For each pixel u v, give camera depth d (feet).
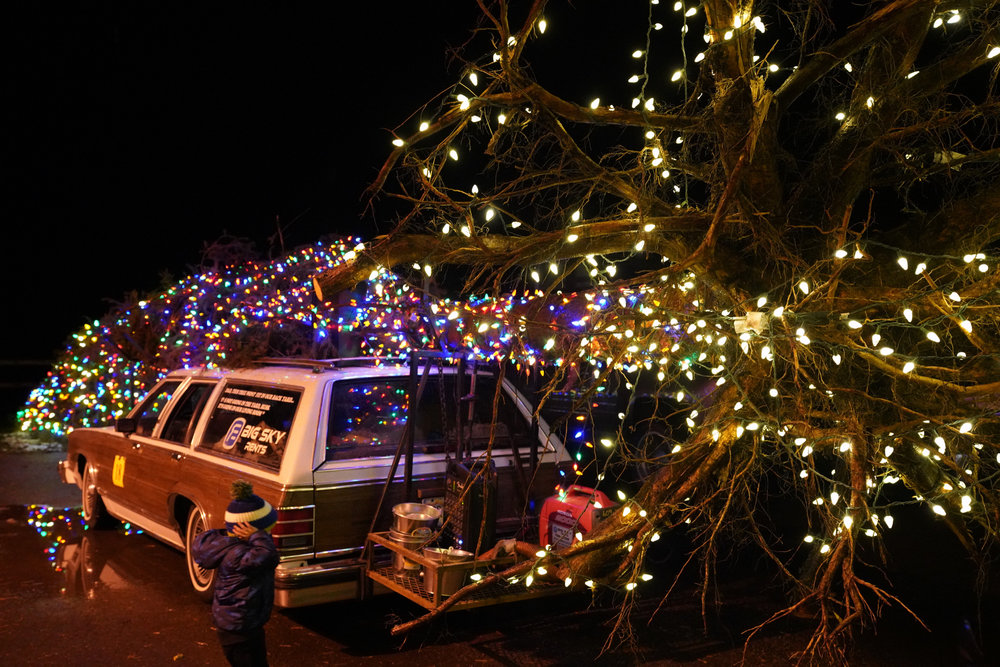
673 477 15.76
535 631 17.80
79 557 23.24
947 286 12.89
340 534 16.83
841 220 16.01
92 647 16.61
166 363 31.94
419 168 14.57
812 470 13.88
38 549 24.11
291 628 17.81
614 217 16.98
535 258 15.11
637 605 19.57
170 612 18.67
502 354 17.69
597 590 18.20
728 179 14.61
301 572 15.93
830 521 14.71
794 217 16.19
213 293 27.91
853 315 14.32
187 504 20.89
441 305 17.39
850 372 15.31
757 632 17.80
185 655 16.22
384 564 16.80
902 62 15.92
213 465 18.99
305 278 24.07
